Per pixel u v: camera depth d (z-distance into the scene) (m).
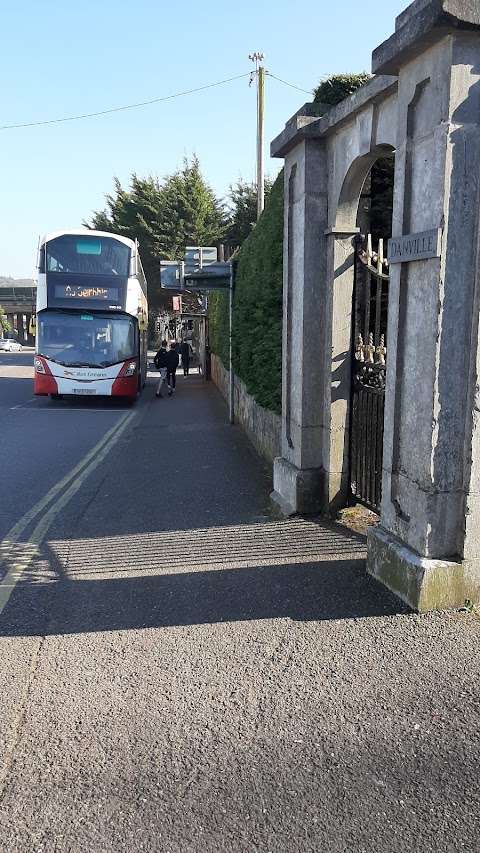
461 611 3.80
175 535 5.58
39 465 9.21
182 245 42.62
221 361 18.77
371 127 4.52
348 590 4.17
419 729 2.82
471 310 3.54
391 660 3.35
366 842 2.22
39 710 3.02
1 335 87.00
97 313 17.33
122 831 2.29
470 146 3.40
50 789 2.50
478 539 3.79
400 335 3.92
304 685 3.17
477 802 2.41
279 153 6.04
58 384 17.23
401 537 4.07
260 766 2.61
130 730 2.86
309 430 5.80
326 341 5.64
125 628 3.83
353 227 5.41
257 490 7.16
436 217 3.47
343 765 2.61
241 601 4.11
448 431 3.64
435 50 3.43
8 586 4.54
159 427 13.08
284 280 6.14
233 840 2.24
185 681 3.23
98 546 5.40
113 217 44.97
